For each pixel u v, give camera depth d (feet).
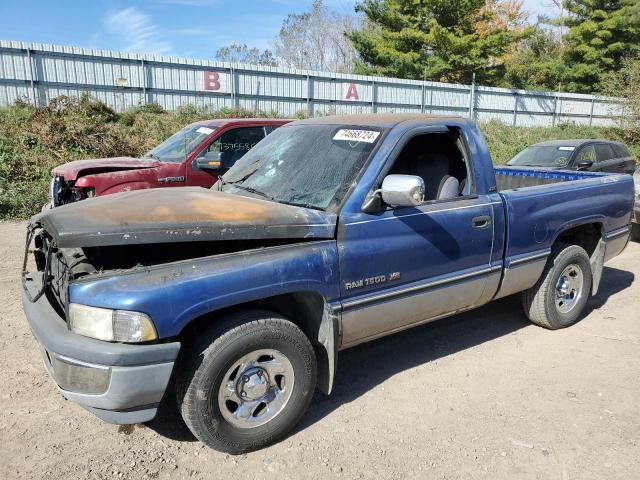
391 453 10.28
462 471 9.79
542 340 15.62
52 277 10.44
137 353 8.60
